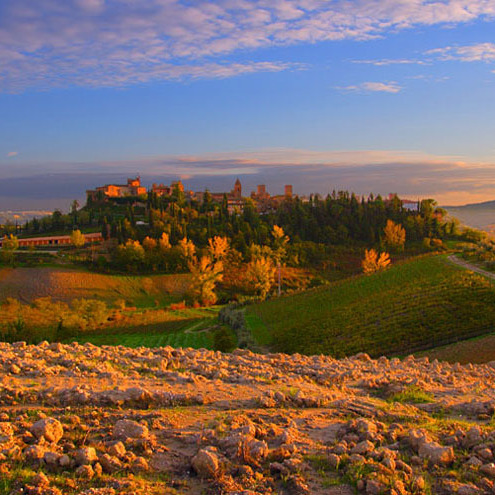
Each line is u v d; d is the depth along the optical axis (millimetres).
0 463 6648
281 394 11227
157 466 7195
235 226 168875
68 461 6863
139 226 176000
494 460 7887
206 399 10633
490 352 37562
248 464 7273
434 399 12984
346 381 14875
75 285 113125
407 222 177375
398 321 52094
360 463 7348
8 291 105375
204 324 76625
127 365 13852
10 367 12039
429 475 7297
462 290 58781
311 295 78750
